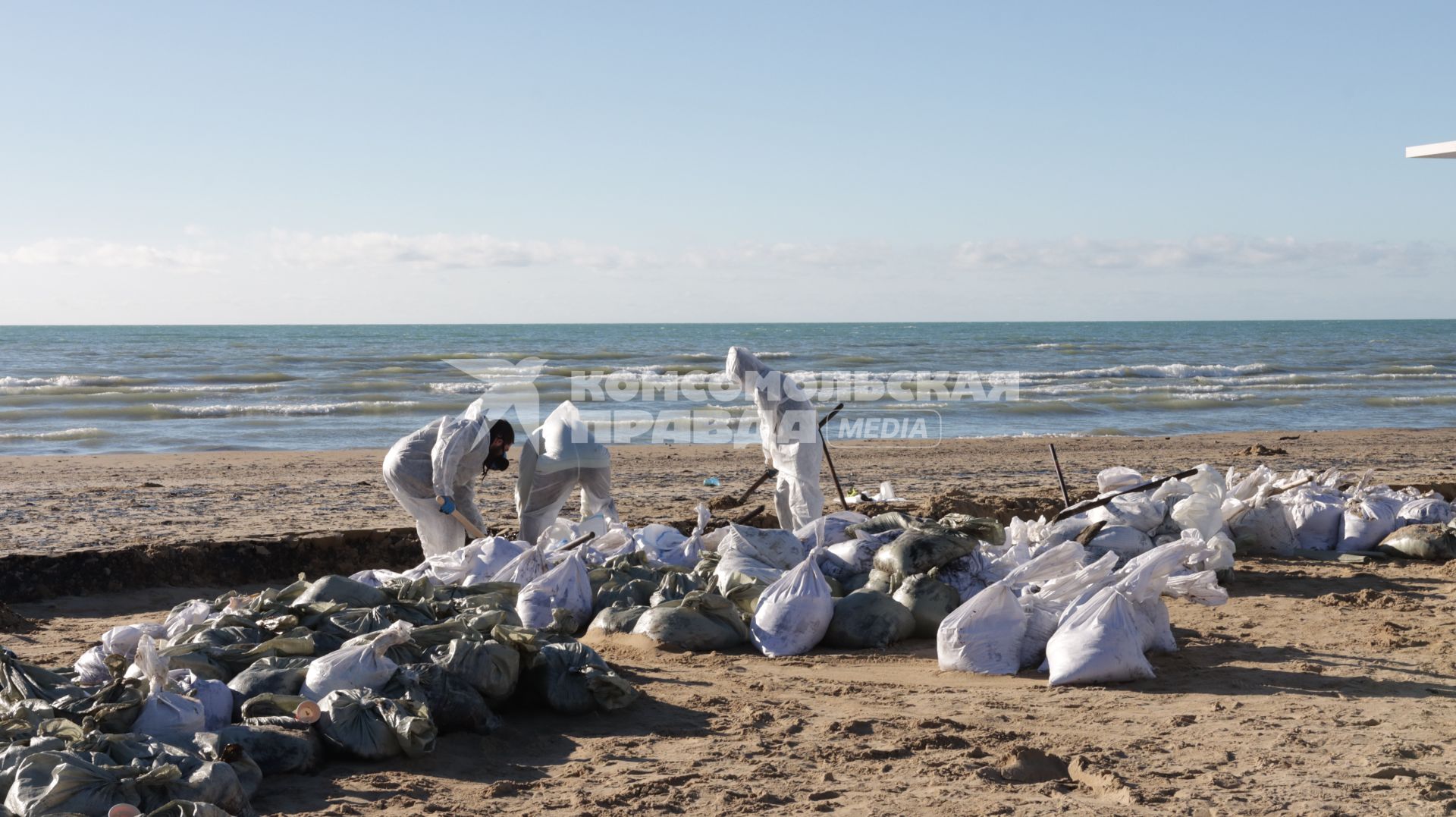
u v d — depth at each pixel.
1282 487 11.16
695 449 20.08
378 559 10.41
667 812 4.29
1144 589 6.66
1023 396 32.97
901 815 4.24
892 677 6.34
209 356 51.16
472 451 8.97
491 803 4.37
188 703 4.79
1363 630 7.35
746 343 72.56
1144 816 4.18
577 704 5.56
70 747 4.25
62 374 39.56
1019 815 4.21
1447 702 5.70
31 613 8.34
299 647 5.66
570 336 90.12
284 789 4.51
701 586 7.67
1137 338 85.56
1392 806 4.28
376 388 34.19
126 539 10.27
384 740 4.84
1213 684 6.11
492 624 5.99
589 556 8.48
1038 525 9.15
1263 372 43.16
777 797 4.43
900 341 76.94
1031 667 6.57
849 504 11.45
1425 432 23.77
